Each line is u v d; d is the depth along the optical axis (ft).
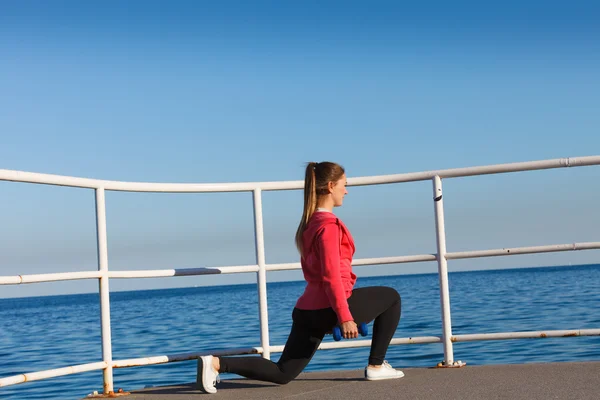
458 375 11.85
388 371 12.01
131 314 102.78
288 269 13.52
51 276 10.94
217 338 51.96
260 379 11.68
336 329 11.16
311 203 11.85
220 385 12.36
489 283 142.41
